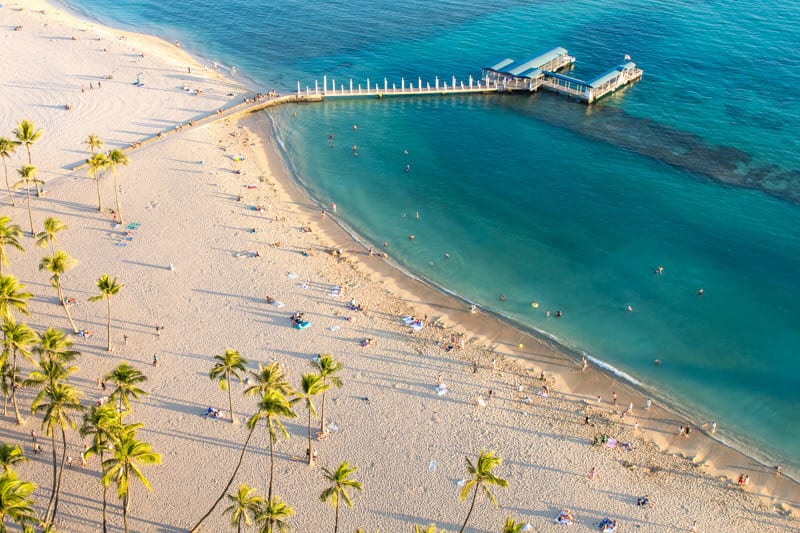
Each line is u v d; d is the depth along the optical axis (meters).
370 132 155.88
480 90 174.75
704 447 80.69
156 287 102.56
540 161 142.00
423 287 107.44
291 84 178.62
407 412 83.25
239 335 93.88
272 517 61.78
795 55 180.25
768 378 90.31
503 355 93.62
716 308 101.88
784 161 135.25
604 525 69.88
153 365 88.62
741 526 71.00
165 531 69.44
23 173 115.19
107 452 76.06
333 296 102.69
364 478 75.06
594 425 82.75
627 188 131.00
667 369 92.00
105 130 147.25
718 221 120.06
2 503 58.31
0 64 176.88
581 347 95.75
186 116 155.88
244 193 128.25
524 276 110.19
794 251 112.00
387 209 128.00
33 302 98.62
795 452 80.69
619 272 110.06
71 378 85.94
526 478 75.38
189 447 78.12
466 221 124.19
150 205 122.44
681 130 149.88
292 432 80.31
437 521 70.75
